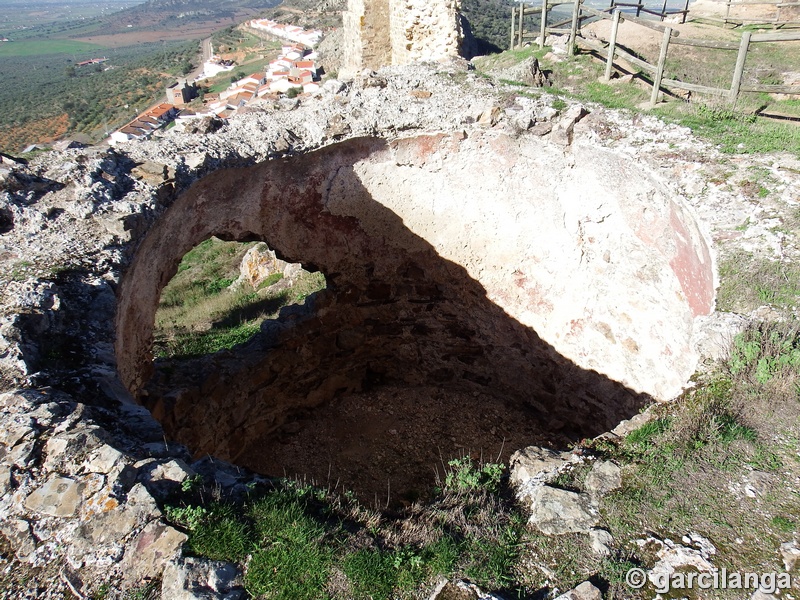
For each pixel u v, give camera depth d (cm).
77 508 300
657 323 657
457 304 873
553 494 361
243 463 799
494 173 763
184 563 286
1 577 276
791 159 621
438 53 1295
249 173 682
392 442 843
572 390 805
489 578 307
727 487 357
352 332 893
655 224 642
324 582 296
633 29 1484
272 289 1279
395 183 787
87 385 382
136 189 558
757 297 498
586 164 699
